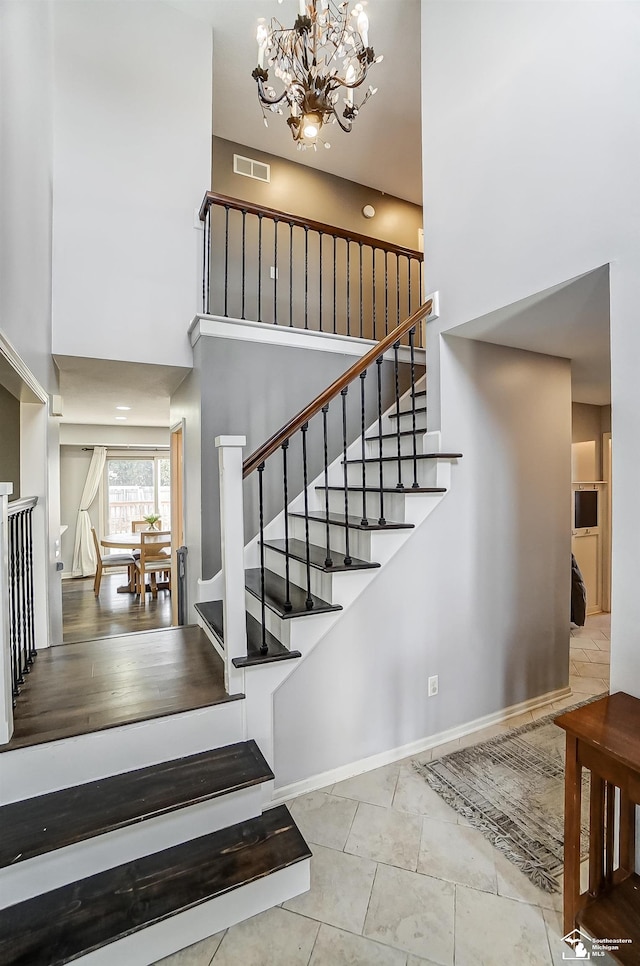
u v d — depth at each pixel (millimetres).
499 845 1810
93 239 2916
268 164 4547
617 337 1592
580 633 4422
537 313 2145
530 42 1919
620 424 1577
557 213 1812
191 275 3203
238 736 1910
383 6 3109
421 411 2887
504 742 2514
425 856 1763
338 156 4633
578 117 1726
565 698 3035
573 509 4930
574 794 1393
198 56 3266
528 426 2820
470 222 2244
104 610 5297
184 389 3512
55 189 2828
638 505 1525
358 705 2242
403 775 2236
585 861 1716
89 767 1646
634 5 1545
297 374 3160
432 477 2492
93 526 7645
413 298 5324
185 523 3432
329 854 1773
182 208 3182
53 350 2807
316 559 2354
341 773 2205
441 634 2479
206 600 2859
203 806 1649
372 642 2260
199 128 3256
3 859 1312
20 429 2514
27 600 2248
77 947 1262
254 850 1601
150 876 1480
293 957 1395
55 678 2074
